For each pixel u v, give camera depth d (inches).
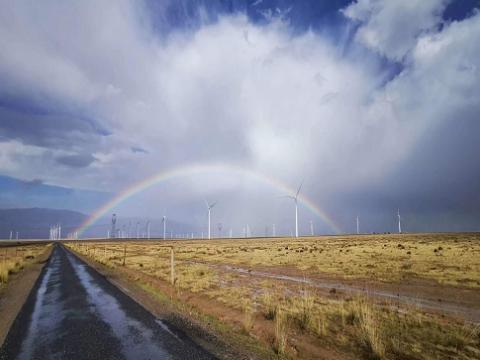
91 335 375.9
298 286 789.9
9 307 549.3
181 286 765.3
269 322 446.3
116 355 311.3
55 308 533.0
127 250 2933.1
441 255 1454.2
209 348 328.2
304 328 420.5
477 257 1318.9
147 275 1013.8
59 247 4101.9
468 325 428.8
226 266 1349.7
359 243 3002.0
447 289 730.2
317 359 315.3
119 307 529.3
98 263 1535.4
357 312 448.1
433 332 397.4
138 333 379.9
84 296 641.6
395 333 392.8
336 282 861.2
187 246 3730.3
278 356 312.0
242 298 616.1
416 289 738.8
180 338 359.6
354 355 327.6
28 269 1248.2
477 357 325.7
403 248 1994.3
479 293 683.4
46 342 354.9
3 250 3093.0
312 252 1968.5
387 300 609.3
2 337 376.2
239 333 387.5
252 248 2768.2
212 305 563.2
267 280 888.3
